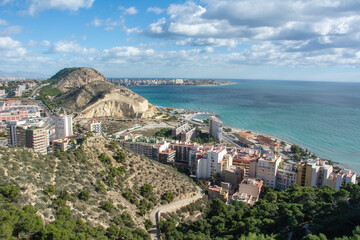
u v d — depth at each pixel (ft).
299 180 615.16
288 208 403.95
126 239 318.45
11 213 250.37
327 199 434.30
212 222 421.59
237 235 370.53
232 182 645.10
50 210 302.45
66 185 368.48
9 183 305.53
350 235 314.76
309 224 366.84
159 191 497.05
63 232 252.62
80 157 452.76
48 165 387.55
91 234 288.71
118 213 371.56
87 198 357.82
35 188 324.60
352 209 378.53
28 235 251.19
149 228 389.80
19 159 361.92
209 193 563.48
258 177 648.79
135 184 475.72
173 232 376.89
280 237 330.13
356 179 633.20
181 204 486.38
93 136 556.92
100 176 437.58
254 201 535.19
